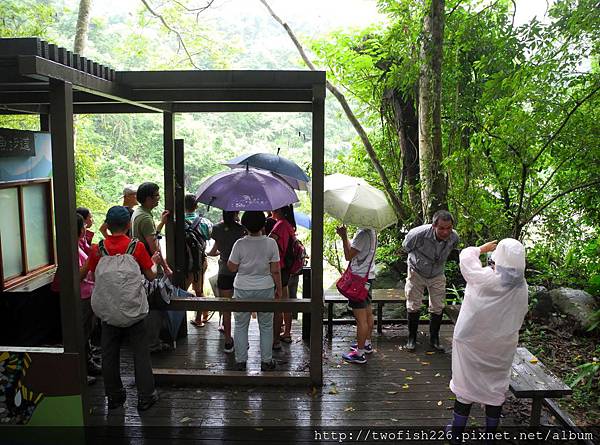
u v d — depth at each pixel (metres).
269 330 4.24
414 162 8.04
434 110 6.54
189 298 4.04
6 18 8.24
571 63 5.56
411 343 4.91
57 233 3.11
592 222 6.61
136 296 3.44
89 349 4.16
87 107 4.94
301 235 11.32
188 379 4.11
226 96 4.18
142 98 4.10
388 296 5.38
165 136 4.94
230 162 4.73
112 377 3.63
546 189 6.66
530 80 5.86
